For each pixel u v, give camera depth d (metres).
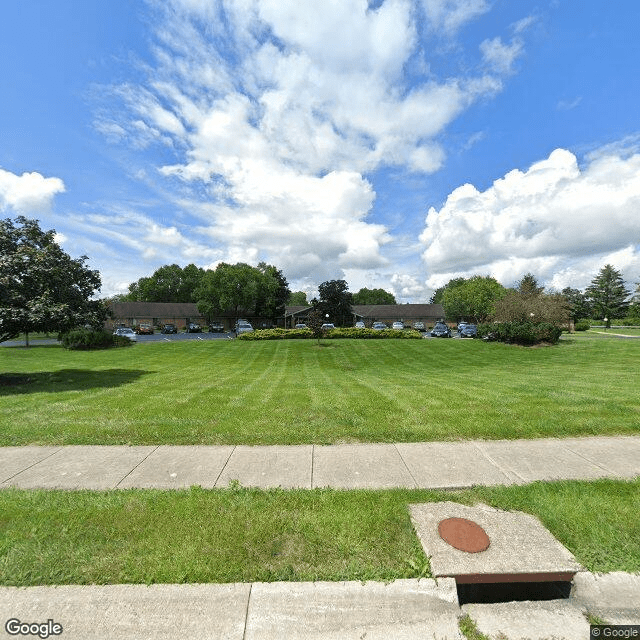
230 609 2.32
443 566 2.61
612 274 65.50
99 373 12.95
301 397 7.95
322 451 4.79
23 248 9.69
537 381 10.16
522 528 3.07
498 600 2.74
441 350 23.30
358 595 2.43
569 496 3.57
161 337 40.34
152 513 3.27
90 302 11.38
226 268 55.56
